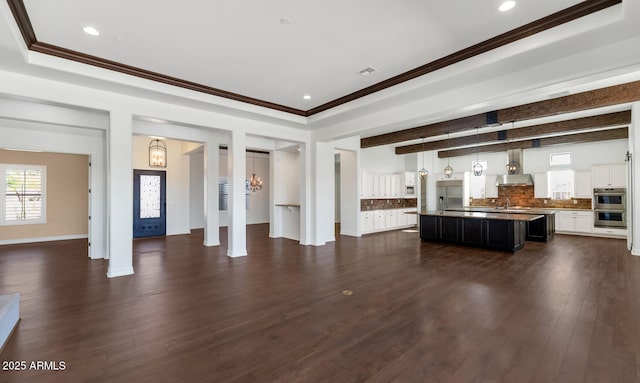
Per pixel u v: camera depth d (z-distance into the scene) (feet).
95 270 15.65
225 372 6.79
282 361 7.23
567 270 15.43
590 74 10.04
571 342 8.02
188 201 30.04
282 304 10.92
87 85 13.09
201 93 15.39
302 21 9.45
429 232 24.54
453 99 13.74
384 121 17.12
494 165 34.45
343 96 16.70
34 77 12.10
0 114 14.32
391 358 7.34
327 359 7.32
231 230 19.04
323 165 24.09
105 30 9.89
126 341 8.19
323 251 20.72
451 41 10.73
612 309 10.22
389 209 32.81
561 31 9.27
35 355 7.47
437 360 7.23
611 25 8.50
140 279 14.02
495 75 12.03
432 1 8.44
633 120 18.60
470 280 13.76
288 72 13.41
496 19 9.34
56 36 10.25
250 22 9.46
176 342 8.15
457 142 29.22
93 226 18.45
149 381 6.47
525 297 11.46
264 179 39.86
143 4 8.50
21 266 16.49
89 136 18.38
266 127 20.43
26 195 24.57
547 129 22.88
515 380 6.42
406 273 15.03
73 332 8.70
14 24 8.89
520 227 21.42
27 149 16.61
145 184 27.50
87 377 6.59
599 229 26.25
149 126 20.16
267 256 19.12
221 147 36.01
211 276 14.56
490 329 8.84
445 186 36.88
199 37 10.39
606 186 25.96
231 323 9.34
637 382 6.33
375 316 9.84
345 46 11.07
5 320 8.19
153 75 13.44
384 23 9.54
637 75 13.19
